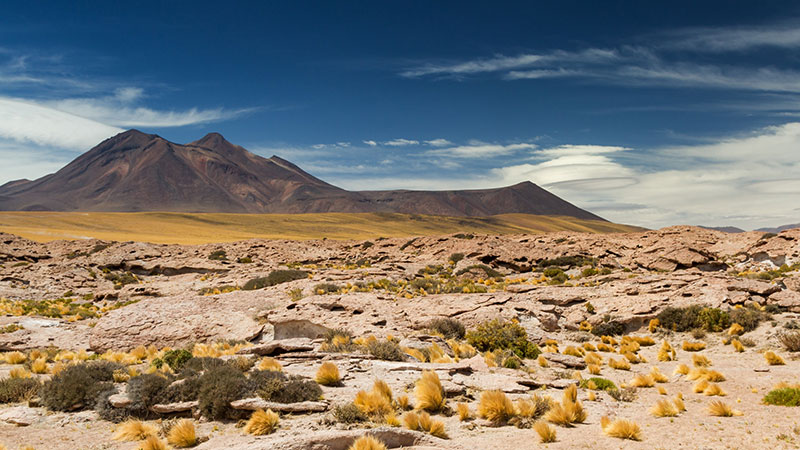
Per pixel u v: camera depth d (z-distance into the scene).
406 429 12.77
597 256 81.81
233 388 14.90
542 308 35.38
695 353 26.25
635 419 15.08
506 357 24.06
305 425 13.47
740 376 20.61
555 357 24.97
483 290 45.22
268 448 11.42
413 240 104.38
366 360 20.41
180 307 35.06
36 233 190.62
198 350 27.12
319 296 35.72
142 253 96.31
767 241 76.31
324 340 25.44
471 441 12.89
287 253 98.62
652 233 112.31
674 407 15.48
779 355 24.14
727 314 30.89
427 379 16.11
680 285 38.41
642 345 29.98
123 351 30.64
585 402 17.03
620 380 21.31
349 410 14.14
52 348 30.50
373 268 67.50
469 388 17.61
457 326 30.88
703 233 107.25
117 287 66.75
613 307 35.91
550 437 12.84
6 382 17.34
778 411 15.10
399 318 32.44
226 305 35.84
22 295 59.91
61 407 15.75
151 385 15.50
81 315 44.00
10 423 14.82
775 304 32.78
